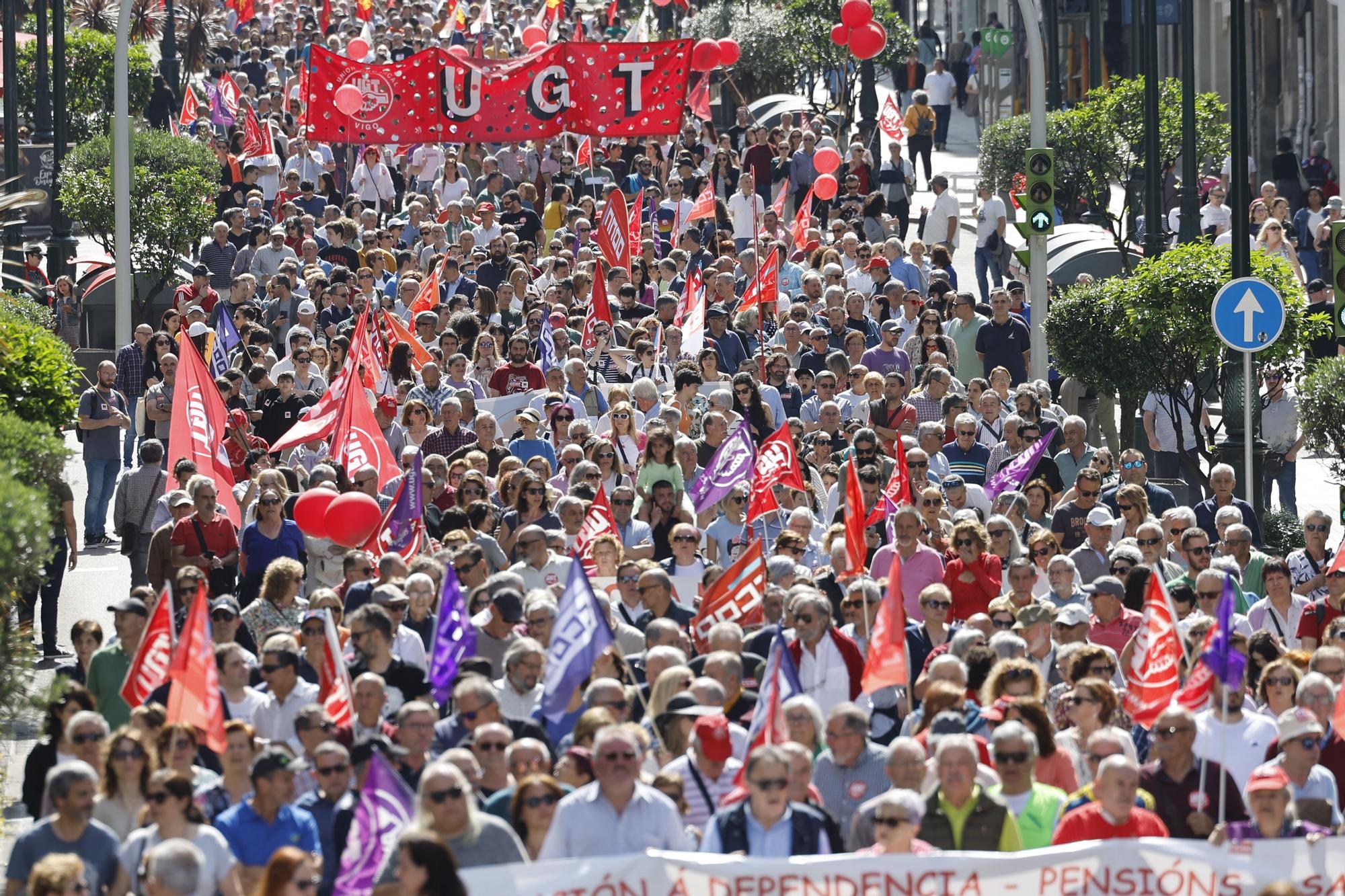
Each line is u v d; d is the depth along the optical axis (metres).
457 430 52.91
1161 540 41.72
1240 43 54.34
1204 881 25.25
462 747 28.31
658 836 25.75
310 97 85.56
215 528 44.62
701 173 102.75
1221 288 48.62
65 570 54.59
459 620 33.97
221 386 56.66
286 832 26.72
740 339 65.56
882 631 30.80
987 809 26.14
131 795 28.00
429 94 85.19
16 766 39.84
